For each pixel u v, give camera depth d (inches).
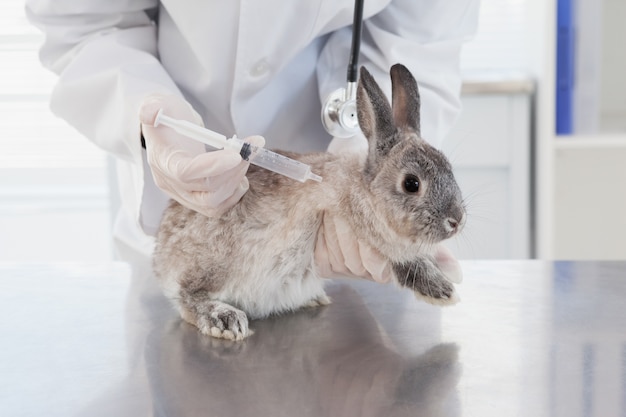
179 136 33.5
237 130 39.6
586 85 62.1
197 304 32.8
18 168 77.9
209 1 36.8
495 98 60.7
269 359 29.2
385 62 40.5
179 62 39.7
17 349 30.3
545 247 60.9
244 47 36.9
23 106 75.5
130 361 29.2
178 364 28.9
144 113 32.0
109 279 38.4
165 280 34.4
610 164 67.2
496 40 72.6
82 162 77.9
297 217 32.8
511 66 72.6
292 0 36.5
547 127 60.0
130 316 33.5
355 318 33.1
